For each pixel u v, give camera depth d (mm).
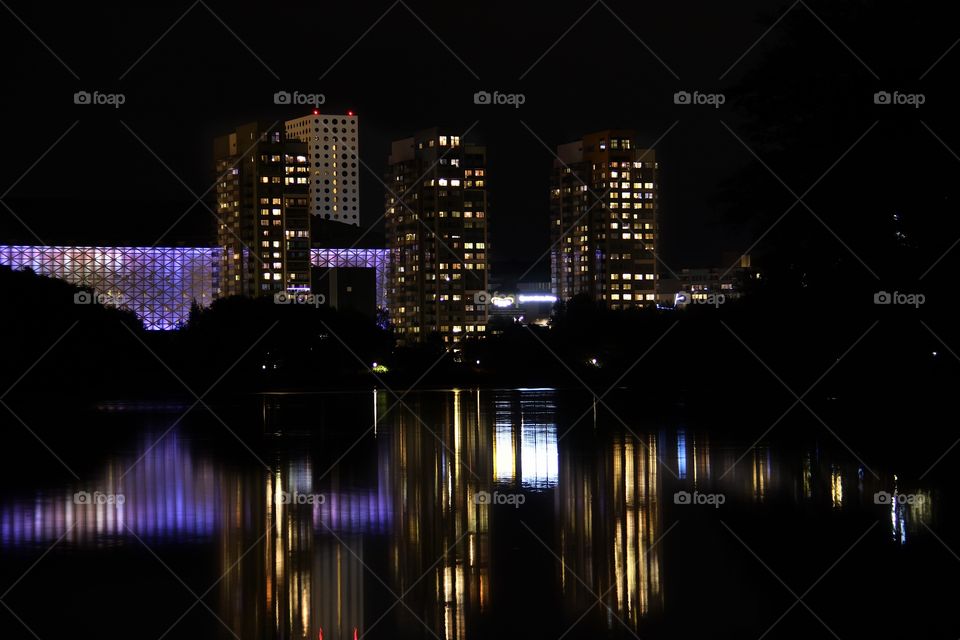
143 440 66250
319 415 91562
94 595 24609
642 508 36156
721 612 22938
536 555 28594
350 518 34719
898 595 24172
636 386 145000
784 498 37938
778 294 63531
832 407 79938
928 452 51156
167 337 180000
